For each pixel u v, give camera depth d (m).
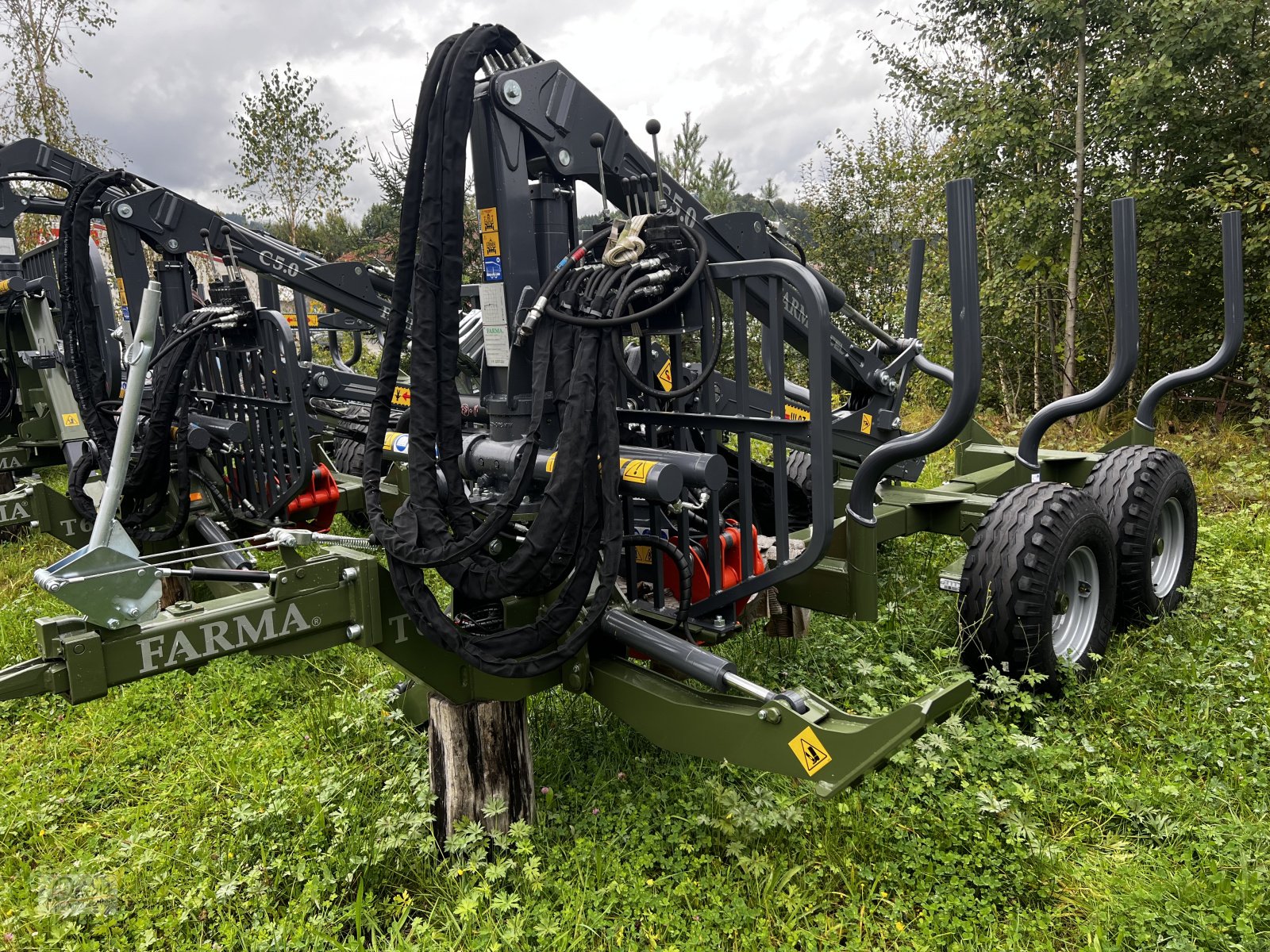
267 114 13.12
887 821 2.75
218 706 3.85
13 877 2.87
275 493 4.70
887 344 4.62
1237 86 8.58
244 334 4.72
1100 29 8.99
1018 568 3.35
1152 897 2.43
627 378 2.70
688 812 2.86
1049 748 3.09
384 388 2.49
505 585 2.44
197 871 2.76
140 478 4.24
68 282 4.10
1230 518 6.07
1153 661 3.81
